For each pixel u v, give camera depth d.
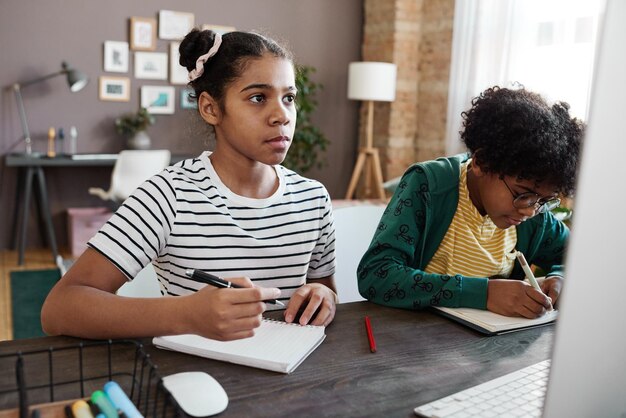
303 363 0.92
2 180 4.87
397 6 5.21
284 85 1.15
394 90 5.15
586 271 0.58
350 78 5.14
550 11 4.08
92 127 5.04
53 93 4.89
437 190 1.35
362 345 1.01
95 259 1.08
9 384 0.82
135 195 1.16
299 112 5.21
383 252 1.30
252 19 5.41
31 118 4.86
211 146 1.32
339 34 5.70
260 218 1.26
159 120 5.23
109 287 1.09
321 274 1.41
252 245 1.23
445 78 5.11
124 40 5.04
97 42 4.96
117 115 5.09
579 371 0.61
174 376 0.81
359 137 5.87
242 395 0.81
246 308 0.88
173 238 1.19
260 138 1.15
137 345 0.79
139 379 0.84
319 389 0.84
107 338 0.97
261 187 1.27
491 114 1.19
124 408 0.70
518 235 1.43
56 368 0.87
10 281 4.08
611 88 0.54
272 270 1.26
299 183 1.35
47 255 4.80
